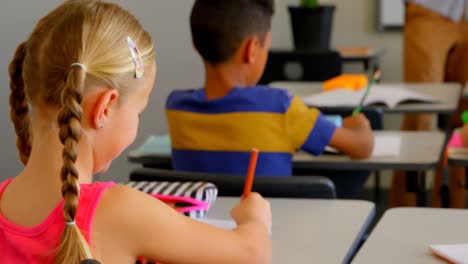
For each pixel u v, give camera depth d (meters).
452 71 4.66
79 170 1.23
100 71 1.20
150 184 1.91
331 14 5.25
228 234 1.34
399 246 1.60
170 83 3.67
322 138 2.41
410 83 4.32
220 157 2.37
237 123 2.35
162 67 3.58
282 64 5.14
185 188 1.86
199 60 3.96
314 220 1.80
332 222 1.79
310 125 2.38
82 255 1.13
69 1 1.27
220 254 1.30
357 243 1.69
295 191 2.00
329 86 3.72
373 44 5.72
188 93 2.46
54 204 1.20
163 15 3.54
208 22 2.36
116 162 3.20
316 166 2.62
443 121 4.45
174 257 1.25
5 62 2.30
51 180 1.21
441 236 1.66
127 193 1.22
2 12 2.29
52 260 1.17
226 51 2.37
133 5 3.24
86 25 1.21
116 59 1.22
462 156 2.61
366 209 1.89
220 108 2.37
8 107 2.31
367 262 1.52
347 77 3.72
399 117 5.52
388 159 2.61
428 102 3.49
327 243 1.64
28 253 1.18
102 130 1.24
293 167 2.63
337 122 2.81
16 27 2.33
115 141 1.26
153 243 1.22
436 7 4.54
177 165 2.47
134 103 1.27
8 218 1.22
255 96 2.36
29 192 1.22
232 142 2.36
